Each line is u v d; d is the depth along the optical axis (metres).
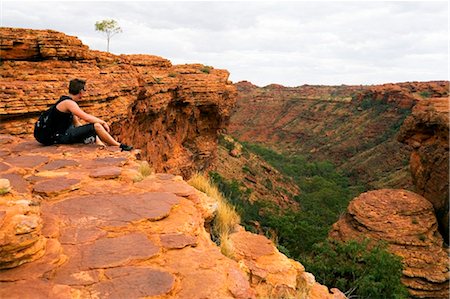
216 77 46.53
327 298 4.49
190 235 3.68
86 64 18.72
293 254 25.83
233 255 4.33
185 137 45.47
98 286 2.69
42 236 3.06
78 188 4.58
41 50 16.48
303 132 160.38
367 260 20.20
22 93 12.39
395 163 87.75
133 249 3.23
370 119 132.62
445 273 25.23
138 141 28.59
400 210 32.34
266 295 3.75
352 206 34.03
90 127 7.05
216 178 44.22
